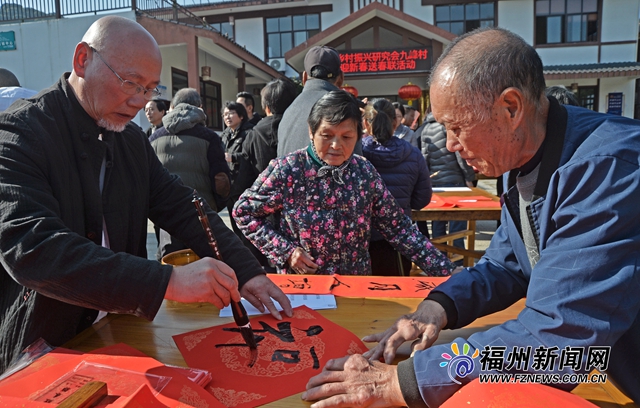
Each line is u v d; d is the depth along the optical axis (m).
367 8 11.98
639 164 0.81
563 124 0.94
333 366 0.99
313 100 2.28
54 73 9.12
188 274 1.07
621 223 0.79
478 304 1.17
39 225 1.03
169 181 1.58
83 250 1.03
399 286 1.57
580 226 0.83
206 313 1.37
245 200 1.89
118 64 1.24
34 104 1.24
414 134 5.54
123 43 1.24
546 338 0.82
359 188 1.82
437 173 4.39
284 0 14.71
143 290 1.02
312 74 2.41
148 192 1.53
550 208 0.91
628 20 13.77
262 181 1.87
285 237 1.88
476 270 1.23
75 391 0.83
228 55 10.94
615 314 0.79
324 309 1.38
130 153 1.47
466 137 0.93
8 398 0.83
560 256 0.84
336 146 1.73
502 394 0.80
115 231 1.40
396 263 2.45
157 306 1.04
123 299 1.03
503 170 0.98
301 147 2.22
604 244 0.80
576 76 12.73
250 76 13.99
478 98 0.89
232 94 13.31
